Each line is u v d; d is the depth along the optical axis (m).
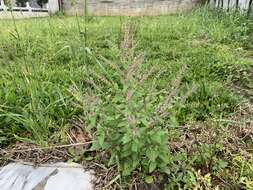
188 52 3.16
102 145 1.42
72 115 1.97
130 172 1.49
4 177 1.56
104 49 3.21
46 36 3.70
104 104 1.51
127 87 1.39
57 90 2.07
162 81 2.27
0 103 2.00
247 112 2.05
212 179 1.52
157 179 1.49
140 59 1.42
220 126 1.84
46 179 1.53
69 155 1.69
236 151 1.69
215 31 3.99
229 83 2.46
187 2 8.05
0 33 2.77
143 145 1.38
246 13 4.86
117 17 6.40
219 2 6.12
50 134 1.83
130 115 1.28
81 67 2.54
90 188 1.49
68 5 8.10
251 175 1.48
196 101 2.12
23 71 2.06
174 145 1.70
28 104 1.92
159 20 5.13
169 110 1.51
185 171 1.51
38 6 7.64
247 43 3.64
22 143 1.78
